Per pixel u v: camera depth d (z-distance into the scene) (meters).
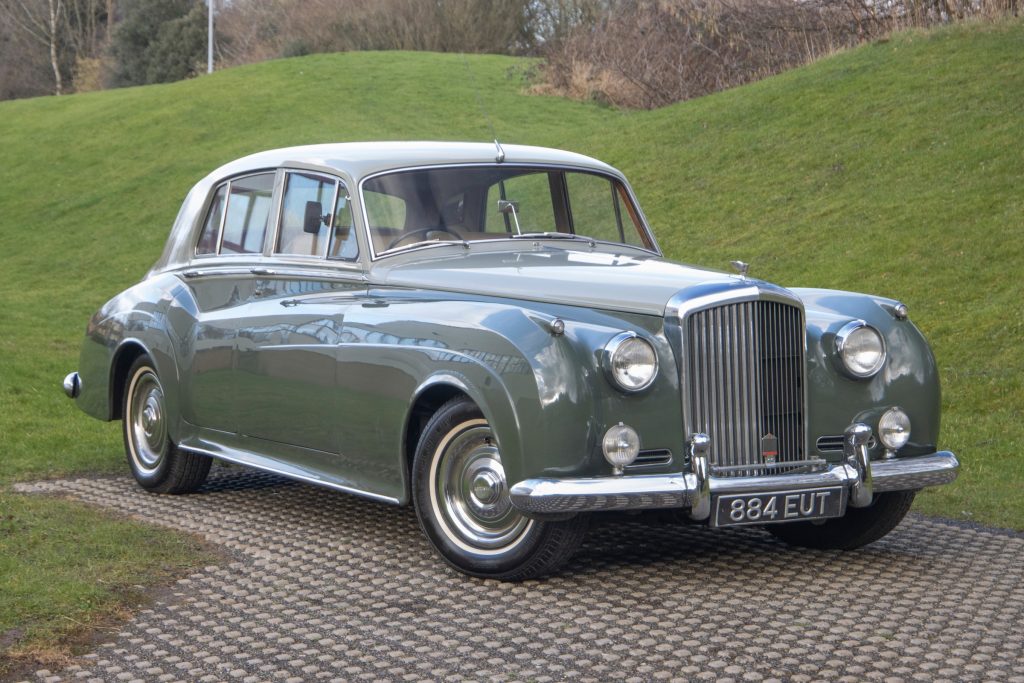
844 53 20.09
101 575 4.40
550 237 5.56
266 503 5.93
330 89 30.12
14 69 62.28
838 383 4.62
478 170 5.52
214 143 26.97
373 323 4.86
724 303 4.34
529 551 4.31
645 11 26.45
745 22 23.12
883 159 14.98
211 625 3.90
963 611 4.02
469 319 4.46
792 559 4.80
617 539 5.17
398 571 4.59
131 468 6.36
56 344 12.27
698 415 4.30
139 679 3.41
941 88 16.47
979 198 12.77
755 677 3.37
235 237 5.89
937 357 9.59
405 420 4.64
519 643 3.71
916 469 4.61
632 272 4.71
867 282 11.56
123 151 27.38
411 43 41.44
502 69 32.06
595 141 20.14
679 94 25.17
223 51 52.97
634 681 3.35
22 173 26.72
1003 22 18.30
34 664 3.53
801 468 4.52
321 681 3.39
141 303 6.35
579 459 4.14
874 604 4.11
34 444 7.29
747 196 15.53
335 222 5.29
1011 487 6.35
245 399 5.55
